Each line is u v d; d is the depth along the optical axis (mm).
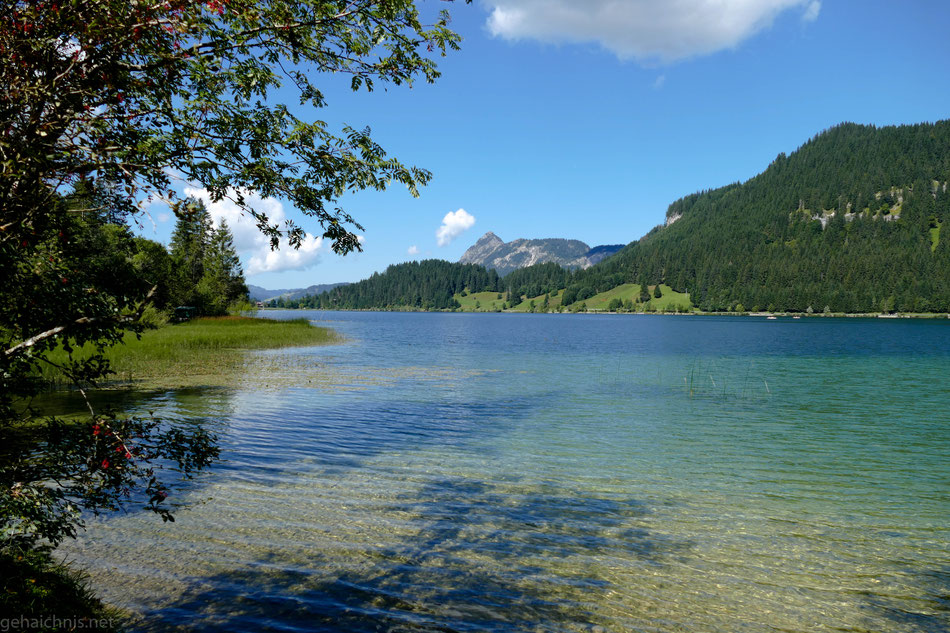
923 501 10102
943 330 104750
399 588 6379
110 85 3557
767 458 13047
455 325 129125
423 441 14117
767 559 7555
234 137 4133
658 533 8375
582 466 12086
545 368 33781
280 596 6051
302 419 16078
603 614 6012
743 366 36344
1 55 3342
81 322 3746
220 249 100250
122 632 5039
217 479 10195
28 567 5164
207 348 38469
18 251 3537
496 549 7609
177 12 3604
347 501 9344
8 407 4086
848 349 53938
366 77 4574
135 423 4430
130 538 7371
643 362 38750
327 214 4734
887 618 6133
